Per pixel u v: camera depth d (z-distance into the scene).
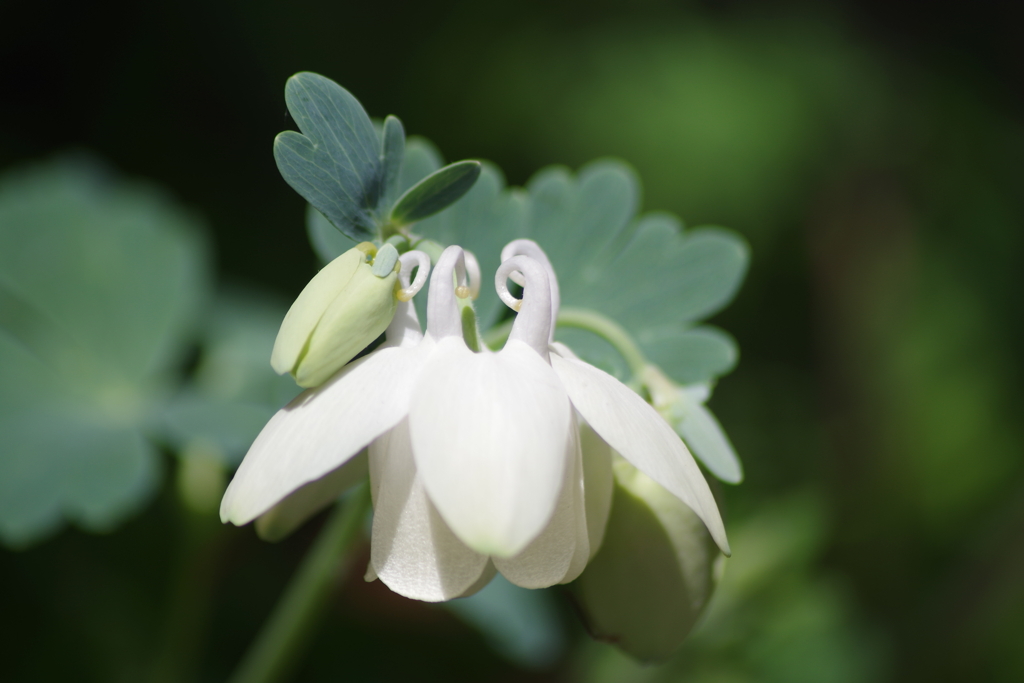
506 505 0.25
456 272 0.27
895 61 1.00
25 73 0.78
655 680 0.58
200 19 0.81
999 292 0.93
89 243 0.55
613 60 0.83
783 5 0.96
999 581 0.71
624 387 0.27
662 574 0.29
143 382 0.54
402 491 0.26
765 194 0.82
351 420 0.26
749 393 0.87
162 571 0.60
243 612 0.63
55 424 0.46
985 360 0.89
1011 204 0.97
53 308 0.53
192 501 0.45
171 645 0.47
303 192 0.27
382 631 0.65
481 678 0.66
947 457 0.85
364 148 0.28
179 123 0.82
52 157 0.77
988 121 1.01
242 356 0.59
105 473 0.43
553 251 0.32
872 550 0.82
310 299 0.26
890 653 0.72
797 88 0.87
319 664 0.63
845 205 0.92
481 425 0.25
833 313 0.90
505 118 0.83
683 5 0.90
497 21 0.86
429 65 0.85
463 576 0.26
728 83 0.83
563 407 0.26
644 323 0.32
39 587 0.58
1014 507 0.74
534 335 0.26
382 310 0.26
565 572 0.26
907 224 0.93
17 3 0.78
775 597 0.61
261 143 0.83
